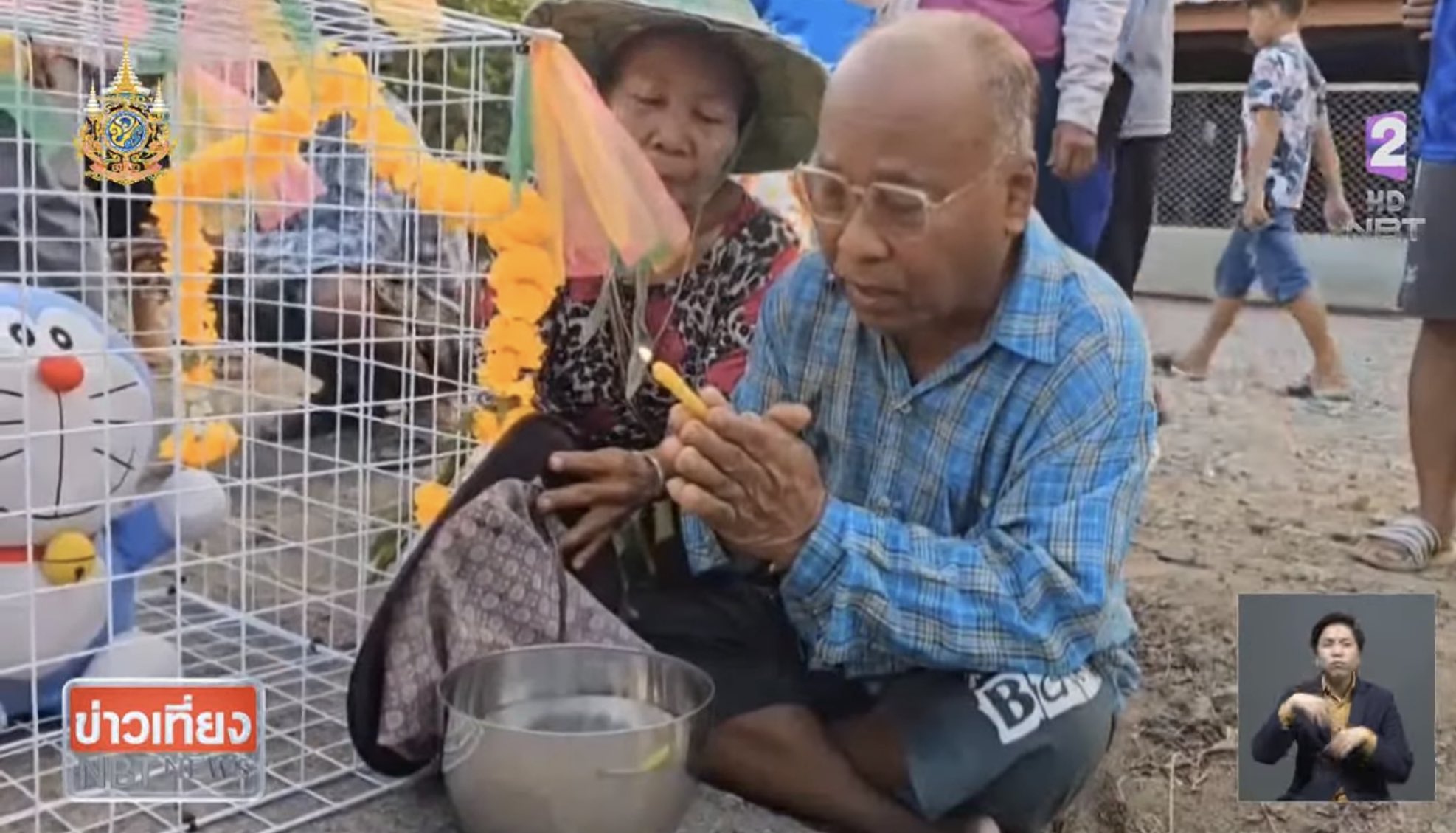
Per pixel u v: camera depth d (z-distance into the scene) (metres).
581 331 1.65
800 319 1.33
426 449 1.77
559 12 1.52
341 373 1.70
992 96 1.08
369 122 1.43
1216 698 1.82
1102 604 1.14
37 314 1.26
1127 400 1.18
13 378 1.23
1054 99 2.20
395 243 1.66
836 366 1.29
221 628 1.66
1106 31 2.12
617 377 1.67
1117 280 2.54
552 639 1.28
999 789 1.21
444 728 1.12
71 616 1.31
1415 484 2.54
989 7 2.12
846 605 1.12
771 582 1.39
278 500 1.81
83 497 1.28
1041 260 1.19
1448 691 1.74
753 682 1.31
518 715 1.20
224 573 1.76
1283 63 2.48
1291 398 2.93
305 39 1.26
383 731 1.21
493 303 1.51
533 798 1.05
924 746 1.19
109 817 1.16
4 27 1.26
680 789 1.10
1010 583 1.14
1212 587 2.12
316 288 1.70
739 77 1.60
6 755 1.27
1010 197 1.13
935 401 1.22
